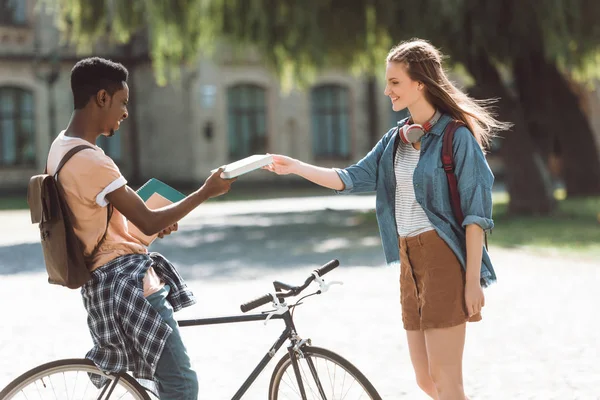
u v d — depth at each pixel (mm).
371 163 5133
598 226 21938
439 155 4691
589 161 32469
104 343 4480
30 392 4645
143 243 4816
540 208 25391
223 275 14914
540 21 22531
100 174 4352
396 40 22406
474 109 4824
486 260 4809
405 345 8766
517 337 9047
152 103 47969
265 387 7328
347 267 15484
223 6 24078
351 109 50000
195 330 9836
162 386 4531
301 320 10281
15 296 13117
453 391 4738
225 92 46781
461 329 4727
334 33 23359
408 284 4961
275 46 23828
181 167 46531
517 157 25500
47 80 45656
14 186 46531
